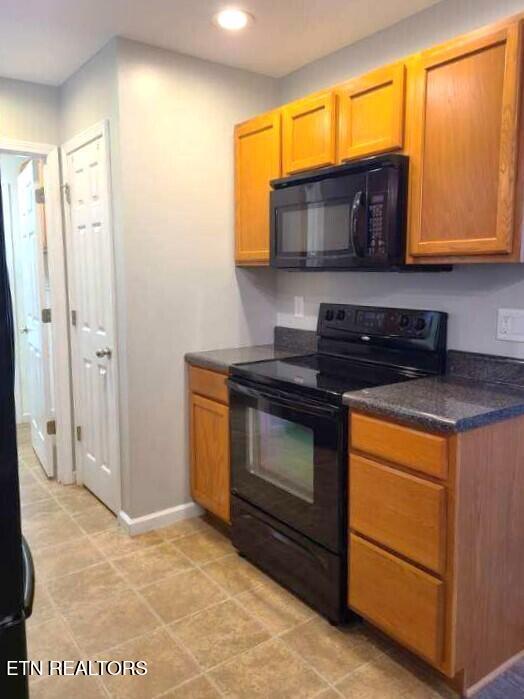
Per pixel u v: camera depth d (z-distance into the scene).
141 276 2.66
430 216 1.92
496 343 2.06
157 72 2.59
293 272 3.01
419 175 1.94
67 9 2.20
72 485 3.40
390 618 1.81
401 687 1.76
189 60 2.68
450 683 1.76
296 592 2.22
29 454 3.97
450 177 1.84
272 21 2.31
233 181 2.90
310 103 2.34
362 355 2.54
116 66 2.49
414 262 2.00
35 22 2.31
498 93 1.68
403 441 1.70
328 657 1.89
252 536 2.44
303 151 2.41
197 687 1.76
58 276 3.24
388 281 2.46
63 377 3.33
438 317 2.21
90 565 2.48
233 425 2.51
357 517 1.90
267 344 3.15
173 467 2.87
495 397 1.82
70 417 3.38
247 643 1.97
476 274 2.10
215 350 2.94
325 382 2.12
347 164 2.14
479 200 1.77
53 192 3.16
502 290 2.02
